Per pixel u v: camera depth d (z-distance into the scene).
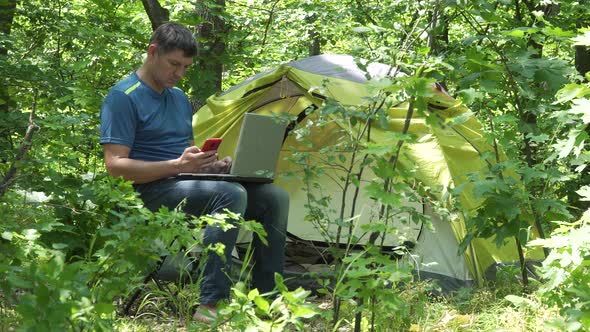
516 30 4.03
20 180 3.99
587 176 7.29
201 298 3.84
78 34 6.53
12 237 3.02
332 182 6.01
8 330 2.65
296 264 5.64
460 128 5.38
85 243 4.04
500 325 3.83
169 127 4.30
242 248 5.64
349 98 5.30
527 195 4.03
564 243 3.12
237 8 8.98
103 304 2.28
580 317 2.77
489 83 3.83
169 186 4.05
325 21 10.33
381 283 3.03
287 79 5.64
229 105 5.86
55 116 4.65
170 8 7.75
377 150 2.99
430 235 5.20
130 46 7.09
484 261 5.10
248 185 4.32
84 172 5.54
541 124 4.70
